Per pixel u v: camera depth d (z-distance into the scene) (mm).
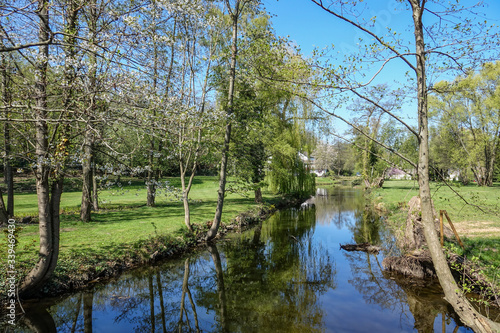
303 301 7688
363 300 7715
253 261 11094
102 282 8344
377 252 11938
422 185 5758
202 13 8570
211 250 12258
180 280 9148
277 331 6176
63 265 8055
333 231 16266
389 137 29375
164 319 6809
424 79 5586
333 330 6164
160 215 15641
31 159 5551
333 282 8969
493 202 16922
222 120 11562
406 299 7648
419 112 5734
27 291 6871
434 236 5738
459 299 5496
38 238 9578
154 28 5613
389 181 53250
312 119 21719
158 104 5695
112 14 5098
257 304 7570
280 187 26109
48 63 5305
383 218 18984
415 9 5621
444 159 33500
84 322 6578
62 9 5547
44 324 6391
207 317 6898
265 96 18453
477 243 8984
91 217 14492
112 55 5023
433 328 6234
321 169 91000
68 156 6152
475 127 31516
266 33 10172
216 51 14453
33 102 5215
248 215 18203
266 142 17672
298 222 18984
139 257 9914
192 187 34438
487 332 5027
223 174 13094
